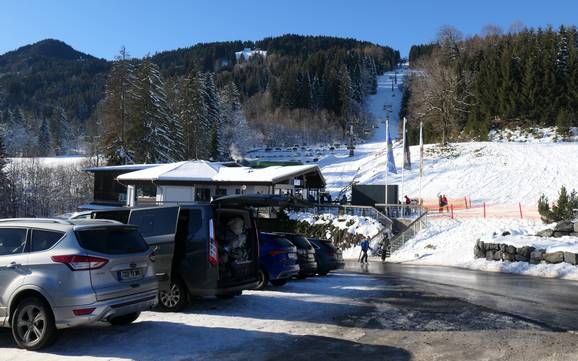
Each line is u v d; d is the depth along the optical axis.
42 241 6.88
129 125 55.09
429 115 82.62
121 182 35.44
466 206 42.16
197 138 73.44
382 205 36.94
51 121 139.25
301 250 15.48
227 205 9.69
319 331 7.58
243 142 109.69
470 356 6.16
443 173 57.09
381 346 6.69
